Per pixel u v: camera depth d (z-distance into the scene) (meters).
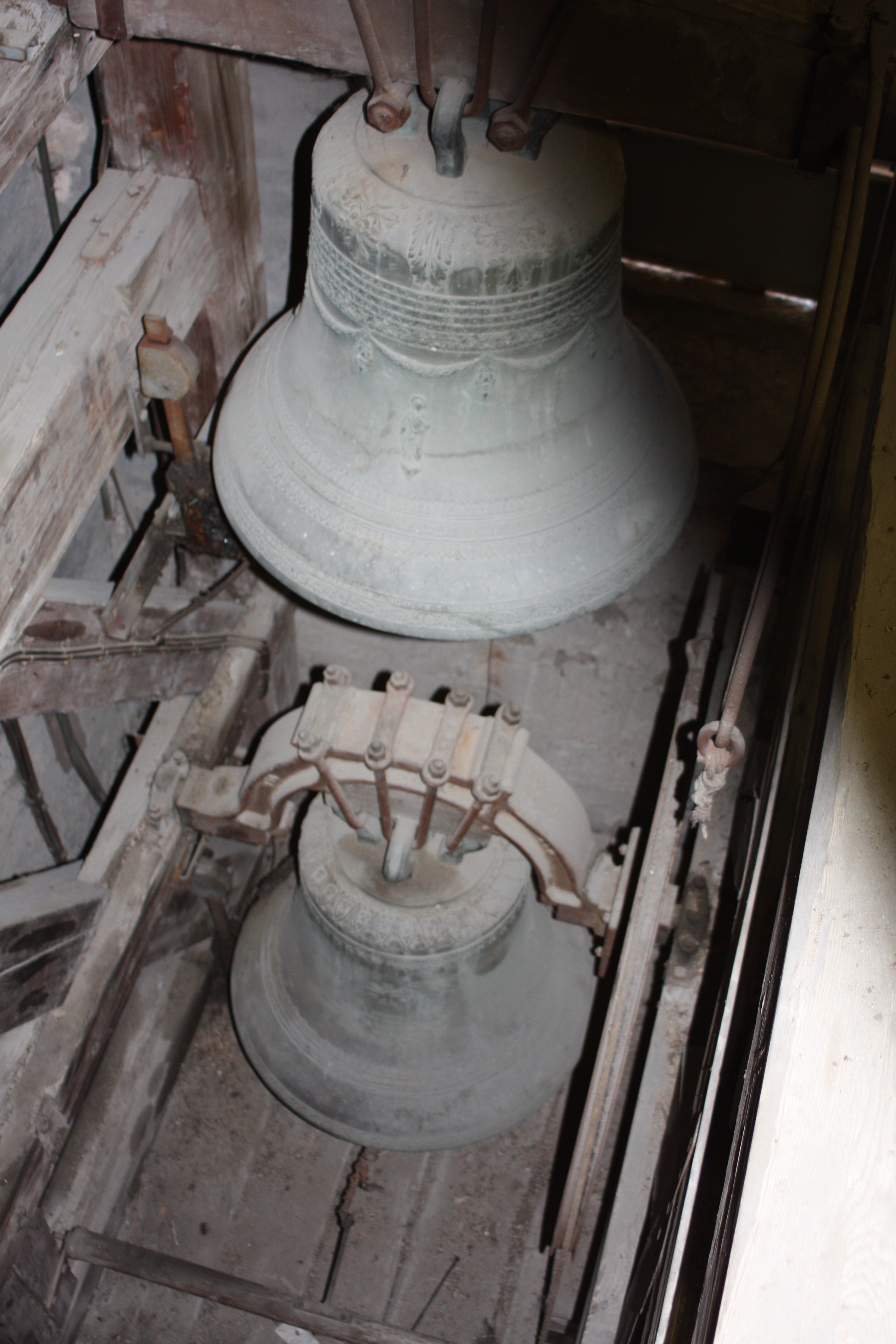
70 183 3.96
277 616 4.88
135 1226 4.92
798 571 3.20
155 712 4.54
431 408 2.41
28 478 2.79
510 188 2.12
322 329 2.50
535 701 5.23
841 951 1.50
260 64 3.45
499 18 2.01
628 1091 5.11
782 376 4.38
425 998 3.44
